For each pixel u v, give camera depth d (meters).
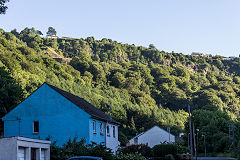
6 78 45.62
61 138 34.41
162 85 197.62
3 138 24.33
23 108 35.53
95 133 36.03
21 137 24.55
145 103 170.00
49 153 28.42
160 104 176.88
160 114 132.50
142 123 119.69
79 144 31.22
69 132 34.41
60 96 35.19
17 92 43.12
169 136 71.06
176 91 188.88
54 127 34.72
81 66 188.50
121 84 188.25
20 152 24.94
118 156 35.00
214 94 182.75
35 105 35.44
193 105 175.50
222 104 179.75
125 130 105.25
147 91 192.25
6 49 142.62
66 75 153.12
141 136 75.00
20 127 35.22
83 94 136.50
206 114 42.34
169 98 184.38
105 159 29.98
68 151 29.70
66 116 34.72
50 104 35.19
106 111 96.19
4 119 35.56
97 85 174.12
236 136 29.45
